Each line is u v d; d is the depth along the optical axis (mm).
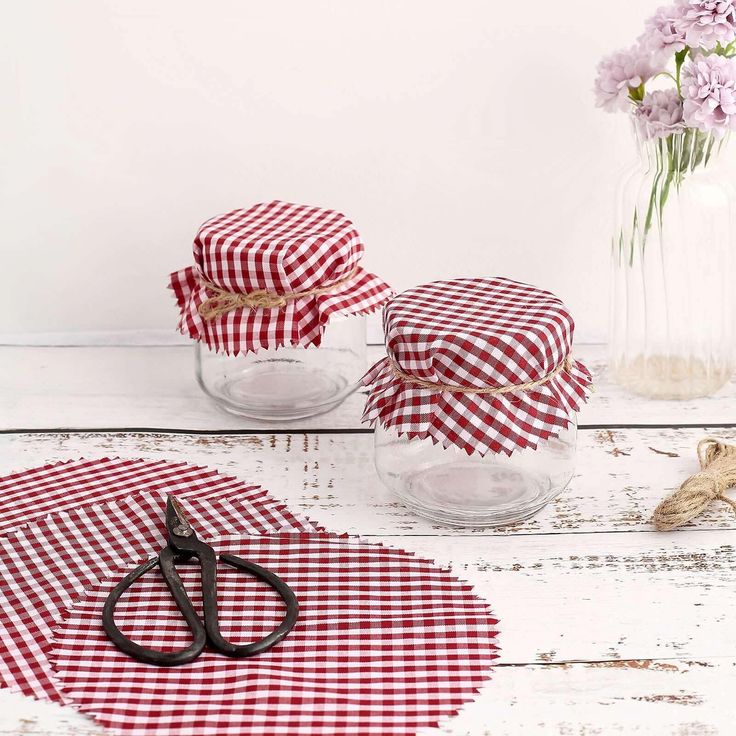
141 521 844
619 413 1034
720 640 716
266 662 687
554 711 656
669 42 938
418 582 772
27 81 1104
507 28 1093
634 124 1009
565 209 1165
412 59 1102
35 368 1138
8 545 813
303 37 1092
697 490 830
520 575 782
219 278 938
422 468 844
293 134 1130
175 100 1116
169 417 1027
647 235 1026
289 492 891
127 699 657
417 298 859
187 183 1150
